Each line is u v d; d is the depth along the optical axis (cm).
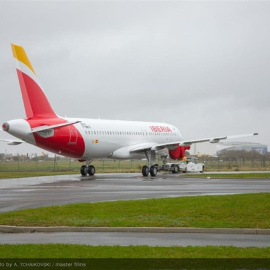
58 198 2808
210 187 3638
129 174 5872
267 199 2477
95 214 2066
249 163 11856
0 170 7075
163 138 6166
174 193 3106
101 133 5209
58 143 4703
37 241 1571
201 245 1500
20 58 4475
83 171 5400
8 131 4353
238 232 1739
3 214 2067
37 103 4541
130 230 1773
